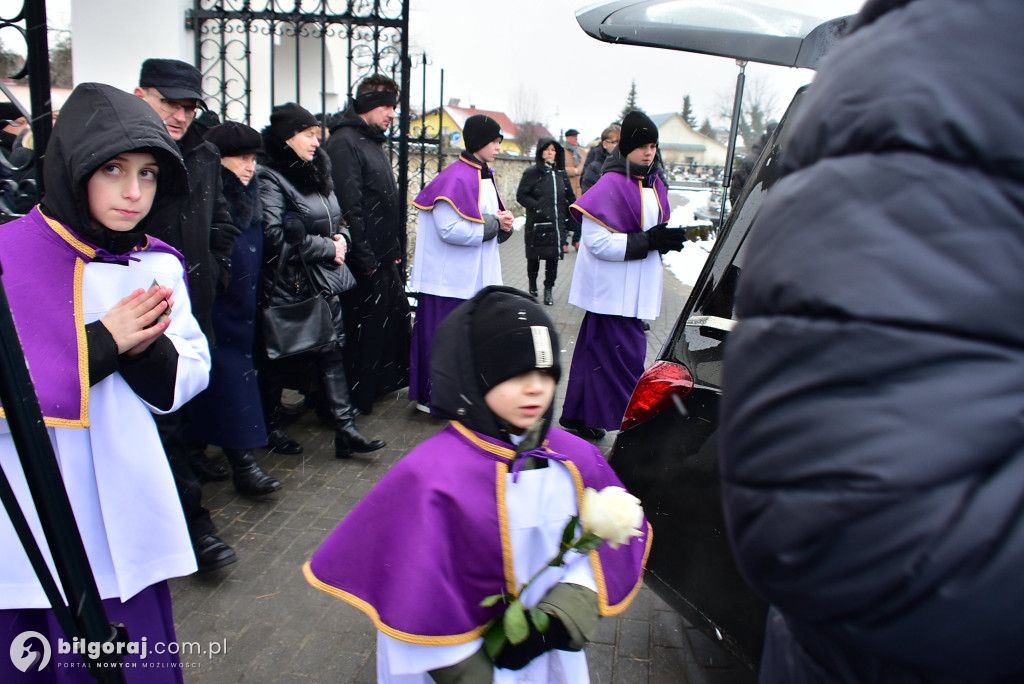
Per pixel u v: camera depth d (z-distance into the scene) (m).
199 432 4.01
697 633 3.14
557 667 1.84
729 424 0.68
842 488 0.59
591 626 1.75
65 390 1.95
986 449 0.56
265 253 4.17
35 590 1.93
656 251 4.82
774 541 0.64
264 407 4.67
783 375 0.63
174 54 5.74
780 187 0.69
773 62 2.96
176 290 2.36
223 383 3.90
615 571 1.86
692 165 32.62
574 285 4.98
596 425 5.02
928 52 0.61
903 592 0.58
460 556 1.71
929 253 0.58
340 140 5.05
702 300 2.67
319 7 5.73
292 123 4.23
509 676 1.73
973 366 0.57
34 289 2.01
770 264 0.66
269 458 4.72
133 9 5.72
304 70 7.84
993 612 0.57
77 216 2.08
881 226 0.60
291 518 3.99
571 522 1.71
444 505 1.71
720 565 2.39
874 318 0.58
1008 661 0.59
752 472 0.65
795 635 0.82
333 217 4.55
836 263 0.61
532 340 1.71
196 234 3.46
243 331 3.91
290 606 3.23
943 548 0.56
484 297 1.80
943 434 0.56
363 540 1.77
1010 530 0.56
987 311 0.57
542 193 9.77
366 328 5.41
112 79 5.87
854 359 0.59
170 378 2.19
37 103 2.46
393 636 1.64
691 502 2.50
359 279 5.34
